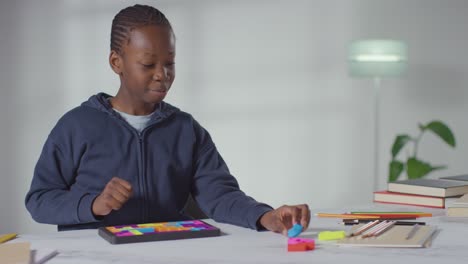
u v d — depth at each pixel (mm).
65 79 3812
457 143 4047
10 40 3781
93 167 1513
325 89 3971
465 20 4000
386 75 3451
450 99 4027
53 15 3801
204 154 1629
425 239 1176
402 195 1674
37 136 3830
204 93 3885
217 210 1469
